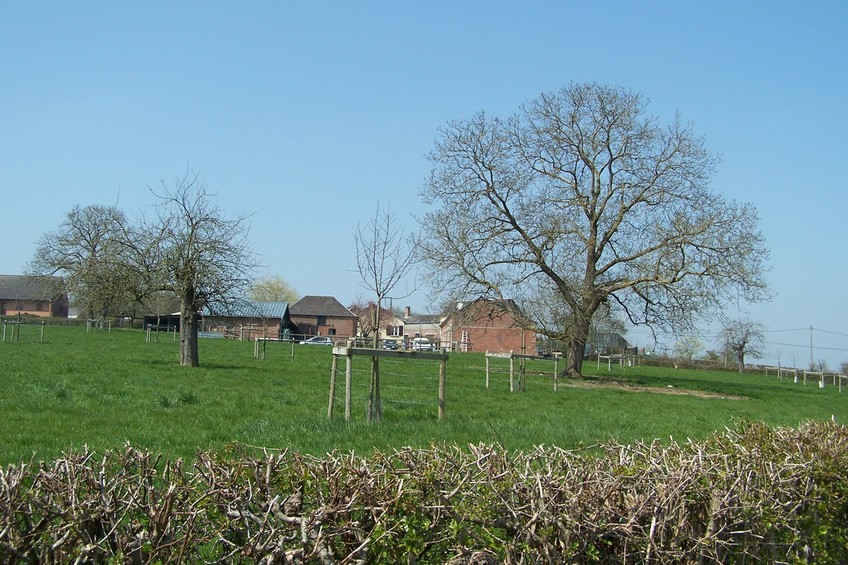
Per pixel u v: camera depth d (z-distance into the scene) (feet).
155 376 79.41
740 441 22.44
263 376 88.07
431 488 12.94
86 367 85.46
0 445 32.63
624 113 134.10
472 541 12.42
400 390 76.59
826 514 18.54
